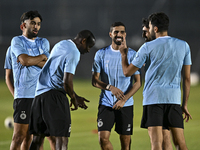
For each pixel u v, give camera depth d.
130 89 17.20
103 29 102.00
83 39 15.57
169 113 14.23
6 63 18.09
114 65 17.33
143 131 26.64
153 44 14.30
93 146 21.28
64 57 14.74
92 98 53.00
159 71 14.21
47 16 101.94
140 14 100.62
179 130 14.23
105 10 101.44
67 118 15.00
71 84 14.60
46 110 14.94
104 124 17.14
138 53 14.61
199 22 99.00
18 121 16.81
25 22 17.52
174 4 99.56
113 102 17.23
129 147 17.91
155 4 100.12
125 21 101.31
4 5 100.75
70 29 102.44
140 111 38.56
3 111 39.00
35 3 101.38
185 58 14.66
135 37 98.81
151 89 14.30
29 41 17.59
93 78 17.69
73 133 26.22
